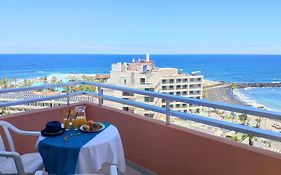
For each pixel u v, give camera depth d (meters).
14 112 3.05
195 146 2.36
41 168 2.13
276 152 1.95
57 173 1.93
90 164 1.94
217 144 2.20
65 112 2.36
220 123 2.20
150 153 2.79
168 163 2.62
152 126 2.72
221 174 2.19
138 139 2.90
